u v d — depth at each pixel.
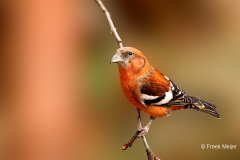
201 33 17.53
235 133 13.26
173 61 16.28
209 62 16.23
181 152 12.66
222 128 13.30
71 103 13.98
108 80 14.25
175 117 13.23
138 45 16.92
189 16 17.72
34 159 13.56
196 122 13.16
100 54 15.02
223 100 14.51
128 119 13.62
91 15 15.37
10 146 13.52
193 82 15.28
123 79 8.64
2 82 14.01
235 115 13.98
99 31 15.60
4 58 14.04
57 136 13.67
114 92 14.05
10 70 13.98
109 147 13.20
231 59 16.25
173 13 17.66
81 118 13.88
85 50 14.87
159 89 8.80
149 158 8.12
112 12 16.73
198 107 9.27
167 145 12.79
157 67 16.03
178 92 9.18
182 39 17.30
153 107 8.91
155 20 17.41
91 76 14.33
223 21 17.72
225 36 17.41
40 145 13.60
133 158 12.61
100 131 13.62
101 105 13.92
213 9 17.81
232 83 15.05
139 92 8.66
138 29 17.14
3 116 13.86
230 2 17.78
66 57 14.27
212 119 13.23
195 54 16.69
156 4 17.27
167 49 16.91
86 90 14.09
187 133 12.97
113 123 13.67
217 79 15.31
